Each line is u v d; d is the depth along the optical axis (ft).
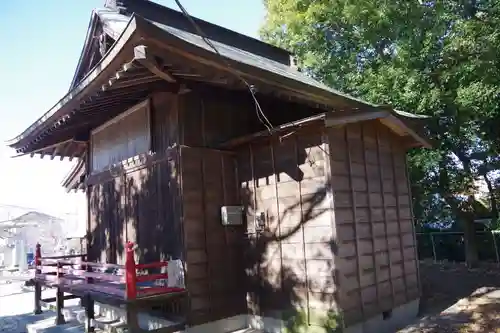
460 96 29.89
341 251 17.38
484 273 34.17
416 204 41.70
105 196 25.70
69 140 28.40
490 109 29.68
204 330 18.56
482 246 42.19
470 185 40.52
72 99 18.62
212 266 19.47
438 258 45.65
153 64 13.74
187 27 26.91
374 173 21.15
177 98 19.86
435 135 34.47
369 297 18.72
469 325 18.98
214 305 19.17
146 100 21.72
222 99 21.65
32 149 28.32
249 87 16.98
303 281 18.12
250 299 20.40
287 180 19.24
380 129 22.40
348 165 19.02
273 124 23.53
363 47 40.47
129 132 23.35
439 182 37.86
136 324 16.20
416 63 33.12
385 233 21.12
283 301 18.86
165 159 20.15
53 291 41.37
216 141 21.01
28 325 24.50
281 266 19.11
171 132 20.02
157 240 20.29
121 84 16.53
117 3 23.89
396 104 33.91
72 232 78.23
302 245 18.30
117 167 23.97
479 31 29.43
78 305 28.32
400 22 34.88
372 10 36.06
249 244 20.76
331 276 17.03
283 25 48.34
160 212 20.25
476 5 31.19
